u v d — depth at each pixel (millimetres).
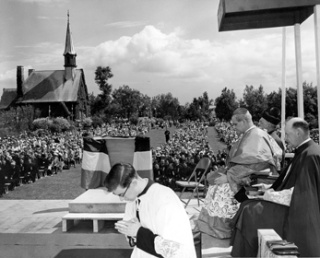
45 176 13836
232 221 4254
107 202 5785
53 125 29625
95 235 5309
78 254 4531
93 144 6941
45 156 14445
